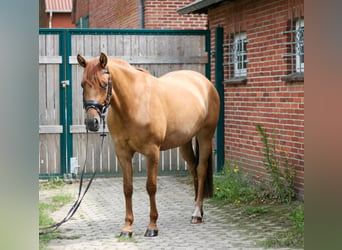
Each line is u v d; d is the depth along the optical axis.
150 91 5.80
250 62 9.12
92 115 5.15
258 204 7.55
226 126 10.26
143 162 10.53
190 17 13.43
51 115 10.04
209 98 6.86
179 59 10.45
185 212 7.27
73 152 10.13
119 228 6.36
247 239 5.61
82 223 6.68
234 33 9.84
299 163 7.56
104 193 8.95
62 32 10.02
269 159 8.00
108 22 17.98
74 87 10.08
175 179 10.28
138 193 8.89
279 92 8.12
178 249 5.25
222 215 6.96
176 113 6.12
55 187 9.55
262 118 8.73
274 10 8.22
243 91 9.45
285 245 5.28
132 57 10.27
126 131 5.72
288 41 7.87
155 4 13.30
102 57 5.20
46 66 10.00
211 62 10.55
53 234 6.01
